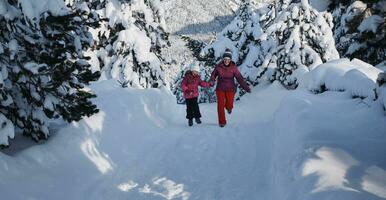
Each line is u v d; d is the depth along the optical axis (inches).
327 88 338.6
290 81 642.2
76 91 260.4
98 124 295.9
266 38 743.1
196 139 327.3
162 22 752.3
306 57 657.0
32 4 216.5
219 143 313.7
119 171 256.5
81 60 256.7
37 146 233.0
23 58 221.1
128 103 366.3
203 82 391.5
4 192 185.9
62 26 230.7
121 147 294.2
